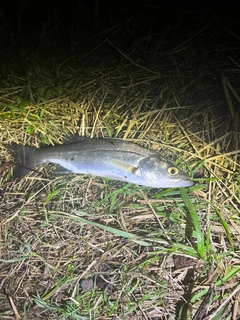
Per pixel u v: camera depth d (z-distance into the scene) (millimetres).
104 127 701
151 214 622
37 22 859
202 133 690
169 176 584
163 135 694
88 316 552
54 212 625
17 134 698
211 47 784
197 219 574
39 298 563
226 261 571
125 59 789
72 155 627
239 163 654
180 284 573
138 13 843
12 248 606
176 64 769
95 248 602
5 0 863
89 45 818
